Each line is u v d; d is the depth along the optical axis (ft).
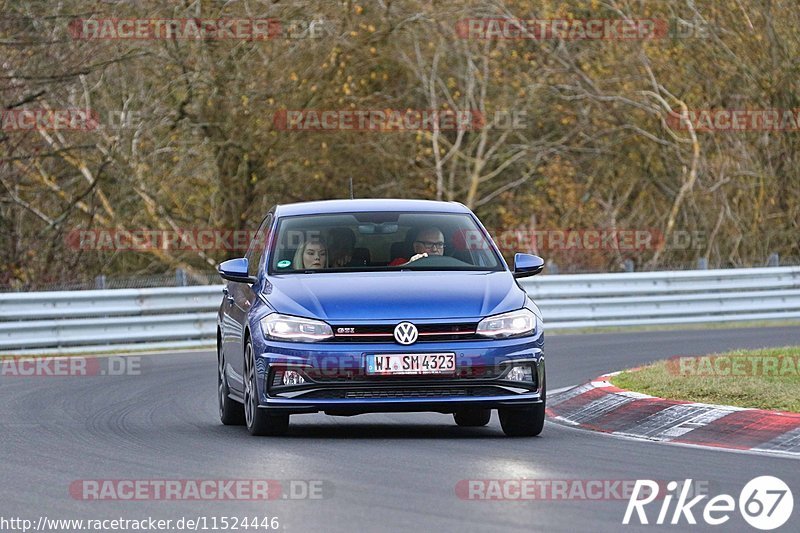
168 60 308.19
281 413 109.40
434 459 97.14
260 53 310.86
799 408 115.24
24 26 290.35
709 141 337.52
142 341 235.40
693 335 237.66
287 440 110.42
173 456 100.89
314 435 115.03
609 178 340.39
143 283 264.52
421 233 122.01
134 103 311.88
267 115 310.65
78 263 301.02
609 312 270.87
